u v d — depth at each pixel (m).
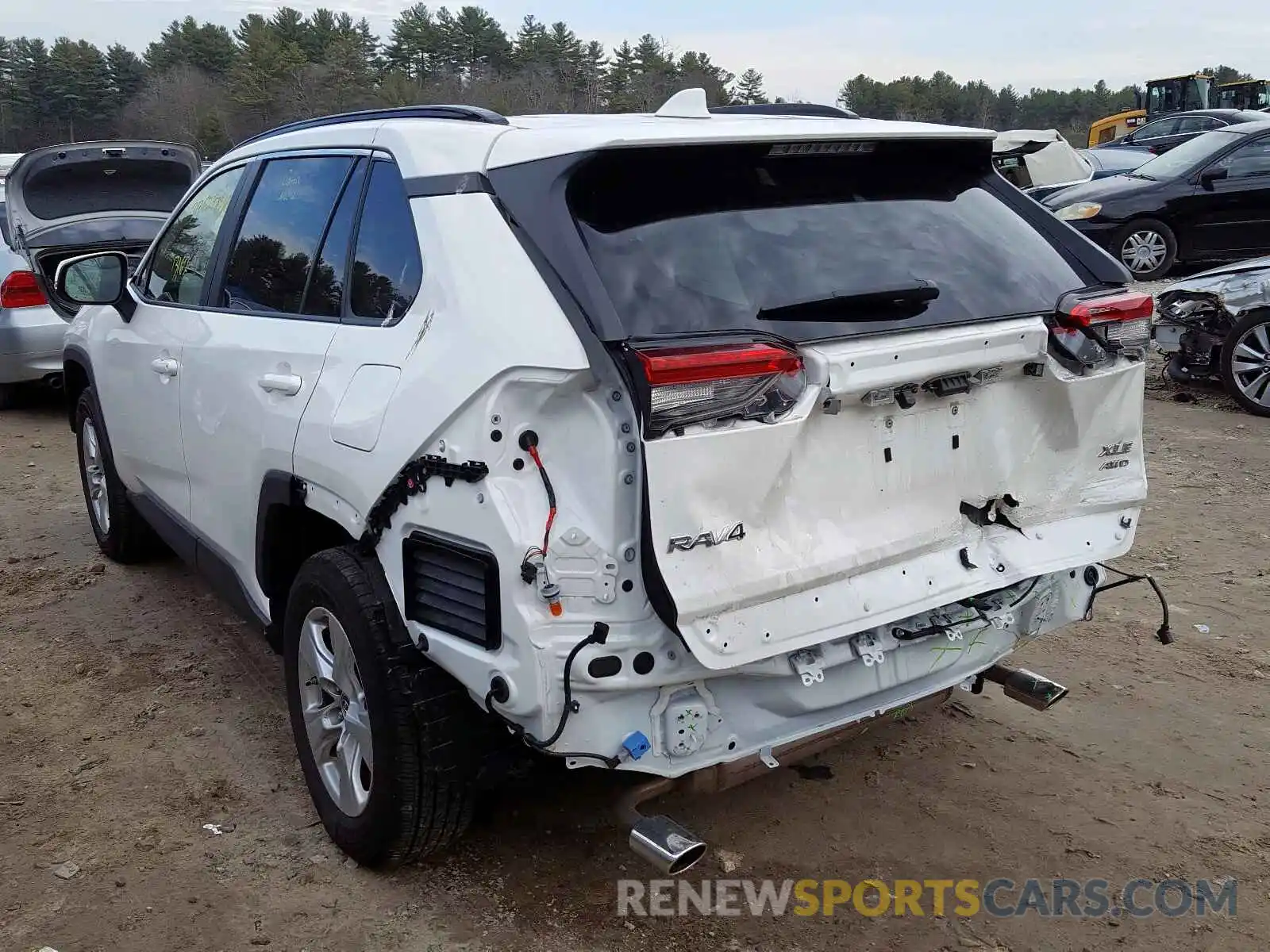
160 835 3.37
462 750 2.89
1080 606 3.32
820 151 2.97
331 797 3.26
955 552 2.96
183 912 3.02
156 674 4.46
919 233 3.04
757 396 2.46
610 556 2.45
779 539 2.60
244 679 4.42
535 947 2.89
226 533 3.90
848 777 3.74
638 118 3.22
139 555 5.65
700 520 2.44
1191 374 9.23
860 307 2.71
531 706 2.50
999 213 3.30
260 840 3.35
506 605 2.51
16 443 8.27
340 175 3.38
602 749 2.54
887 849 3.34
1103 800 3.60
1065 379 3.03
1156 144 18.78
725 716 2.67
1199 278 9.00
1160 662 4.57
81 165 8.80
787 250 2.78
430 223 2.84
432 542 2.69
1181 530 6.13
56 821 3.44
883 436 2.78
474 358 2.56
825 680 2.80
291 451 3.22
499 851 3.29
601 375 2.41
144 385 4.47
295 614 3.29
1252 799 3.60
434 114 3.19
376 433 2.82
